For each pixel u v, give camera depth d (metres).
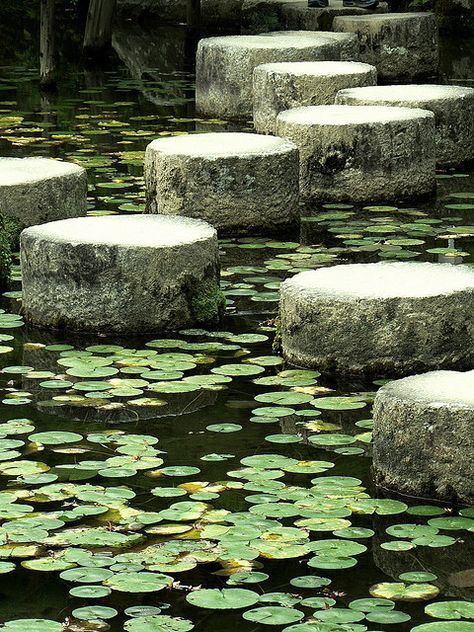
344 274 11.30
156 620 6.95
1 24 33.38
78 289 11.67
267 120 20.73
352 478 8.73
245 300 12.60
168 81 26.06
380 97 18.64
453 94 18.72
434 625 6.86
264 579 7.40
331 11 29.25
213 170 14.92
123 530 7.94
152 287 11.67
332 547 7.76
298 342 10.82
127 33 31.86
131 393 10.17
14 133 20.45
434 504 8.41
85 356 11.02
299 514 8.16
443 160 18.64
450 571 7.54
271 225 15.13
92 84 25.61
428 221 15.48
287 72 20.45
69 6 35.62
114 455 9.05
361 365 10.59
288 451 9.16
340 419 9.76
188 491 8.48
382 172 16.48
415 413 8.45
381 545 7.82
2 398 10.11
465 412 8.30
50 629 6.85
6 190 14.29
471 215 15.87
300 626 6.90
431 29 26.50
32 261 11.87
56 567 7.48
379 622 6.95
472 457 8.33
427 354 10.56
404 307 10.48
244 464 8.91
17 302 12.70
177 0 33.25
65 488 8.52
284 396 10.13
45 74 24.88
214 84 22.64
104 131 20.58
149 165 15.41
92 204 15.90
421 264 11.59
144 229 12.28
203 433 9.47
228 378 10.47
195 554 7.64
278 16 30.62
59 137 20.12
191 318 11.88
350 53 24.98
